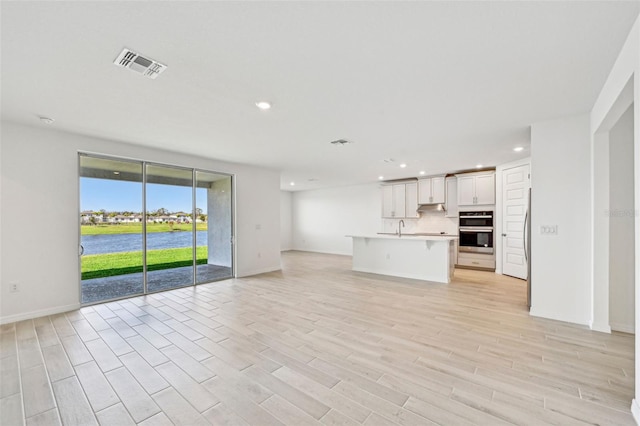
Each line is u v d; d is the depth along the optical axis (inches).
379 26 65.1
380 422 67.3
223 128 139.8
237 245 231.5
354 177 309.7
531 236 137.3
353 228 378.0
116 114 120.3
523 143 169.2
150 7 58.3
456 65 82.9
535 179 134.6
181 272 201.3
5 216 130.4
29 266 136.2
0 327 125.4
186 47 73.2
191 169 205.0
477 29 66.6
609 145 118.6
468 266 267.1
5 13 59.1
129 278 177.6
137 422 68.3
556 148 129.8
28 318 135.3
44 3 56.6
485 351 102.7
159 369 91.4
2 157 129.5
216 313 143.9
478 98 106.1
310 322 131.3
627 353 100.3
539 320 132.5
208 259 220.7
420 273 224.8
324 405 73.7
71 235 148.3
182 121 129.4
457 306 154.6
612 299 121.2
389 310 147.9
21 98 104.0
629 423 66.4
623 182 118.3
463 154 199.0
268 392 79.3
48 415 70.6
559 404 73.6
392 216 325.1
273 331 121.1
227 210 232.7
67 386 82.4
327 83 93.6
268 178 257.8
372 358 97.9
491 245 253.1
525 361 95.4
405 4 58.1
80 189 154.2
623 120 117.7
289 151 189.2
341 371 89.7
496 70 85.8
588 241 125.3
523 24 64.8
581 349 103.6
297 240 437.7
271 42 71.2
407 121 130.5
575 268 128.0
